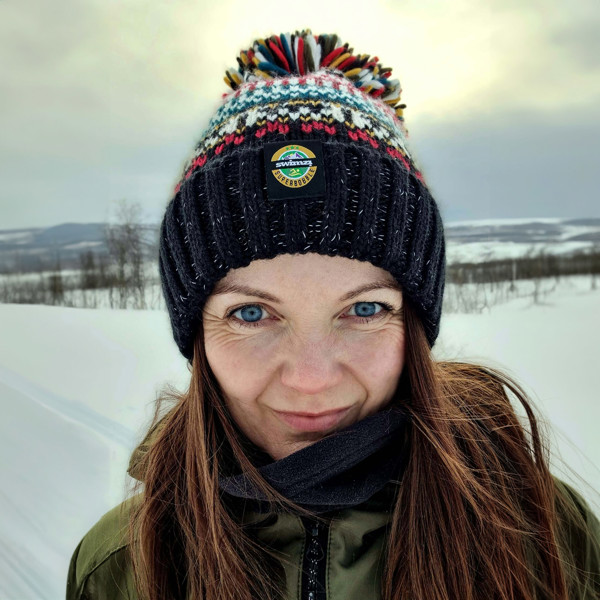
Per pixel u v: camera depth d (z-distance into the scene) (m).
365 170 0.31
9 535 1.00
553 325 2.76
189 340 0.36
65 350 2.65
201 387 0.36
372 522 0.34
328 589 0.33
